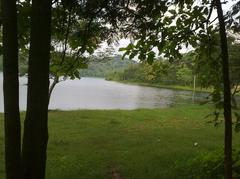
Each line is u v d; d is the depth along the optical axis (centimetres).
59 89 6316
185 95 5544
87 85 8525
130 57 566
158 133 1537
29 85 448
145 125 1816
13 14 440
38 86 446
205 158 615
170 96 5316
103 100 4478
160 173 795
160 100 4600
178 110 2491
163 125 1833
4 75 443
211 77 532
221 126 1752
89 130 1592
